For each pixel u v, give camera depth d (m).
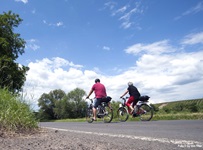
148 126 5.59
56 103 74.44
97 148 2.34
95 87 9.84
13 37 32.16
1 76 5.19
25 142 2.66
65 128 5.89
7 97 4.23
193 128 4.61
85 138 3.11
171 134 3.71
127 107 10.14
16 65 27.47
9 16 31.89
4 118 3.61
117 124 7.00
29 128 3.82
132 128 5.21
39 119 4.34
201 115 8.48
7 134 3.19
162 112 13.51
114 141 2.89
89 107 10.62
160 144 2.65
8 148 2.31
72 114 74.44
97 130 4.91
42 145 2.47
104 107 9.68
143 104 9.68
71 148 2.33
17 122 3.70
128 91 9.99
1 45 28.95
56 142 2.66
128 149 2.33
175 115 9.37
